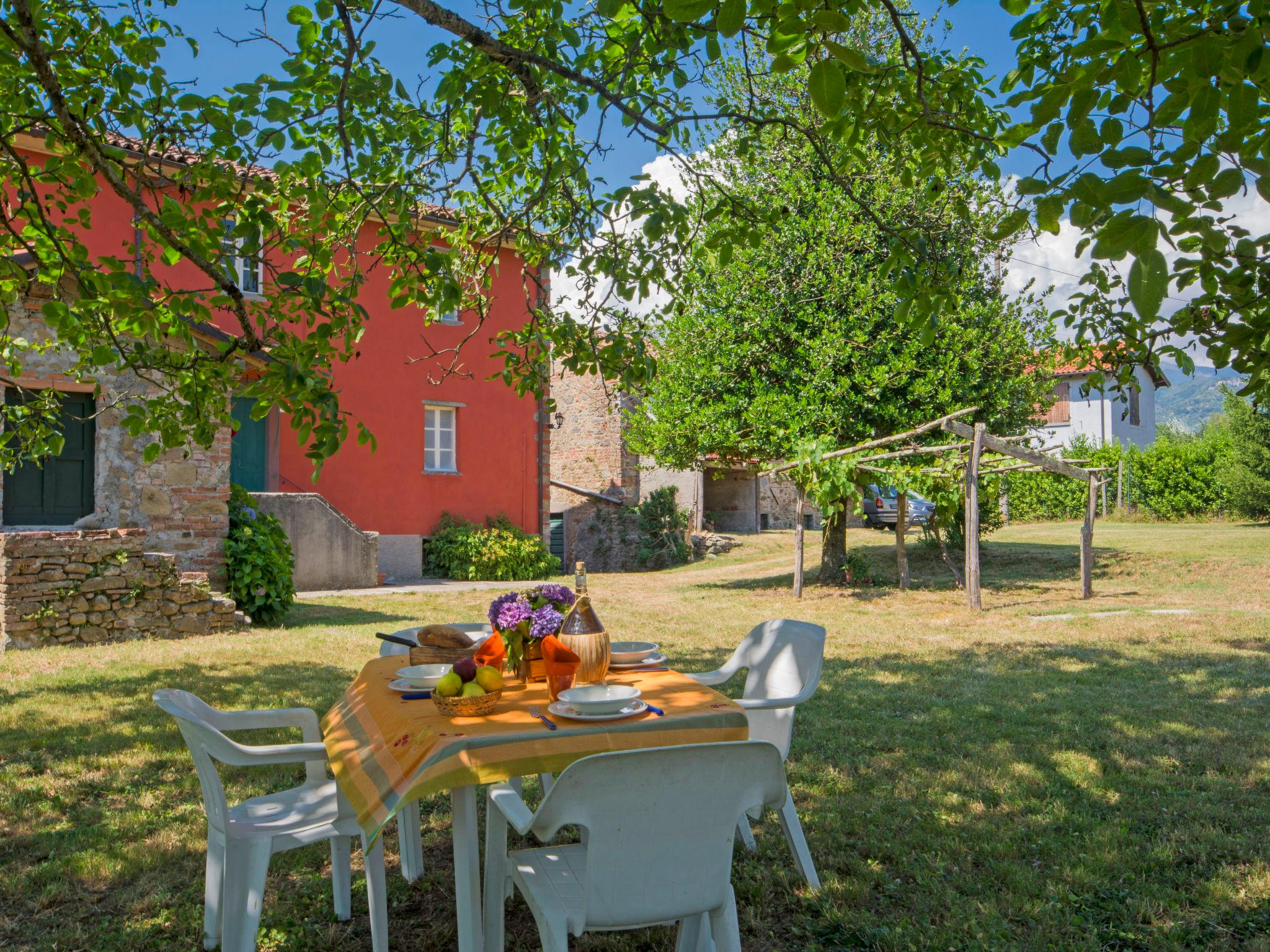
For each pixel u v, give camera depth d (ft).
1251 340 10.08
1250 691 23.53
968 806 14.90
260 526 37.96
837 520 55.72
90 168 13.82
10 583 29.27
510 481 62.39
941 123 13.14
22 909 11.44
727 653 30.19
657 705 10.27
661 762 7.55
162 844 13.26
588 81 12.96
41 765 17.01
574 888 8.57
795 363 50.34
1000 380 51.37
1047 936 10.55
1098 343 14.57
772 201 48.32
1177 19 7.56
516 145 15.44
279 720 11.57
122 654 28.22
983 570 58.65
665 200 13.23
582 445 84.12
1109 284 12.14
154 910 11.41
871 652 30.71
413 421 57.77
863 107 14.15
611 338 16.24
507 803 8.42
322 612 39.93
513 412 62.64
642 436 57.67
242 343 12.40
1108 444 102.83
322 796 11.25
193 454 35.86
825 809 14.74
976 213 45.83
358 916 11.50
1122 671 26.68
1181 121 7.77
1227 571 50.49
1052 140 8.07
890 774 16.70
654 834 7.70
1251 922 10.90
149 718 20.42
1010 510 99.66
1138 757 17.61
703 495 87.56
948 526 54.39
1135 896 11.55
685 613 42.22
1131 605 41.91
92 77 12.68
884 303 47.50
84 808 14.87
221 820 9.61
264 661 27.22
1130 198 6.55
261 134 12.23
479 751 8.58
